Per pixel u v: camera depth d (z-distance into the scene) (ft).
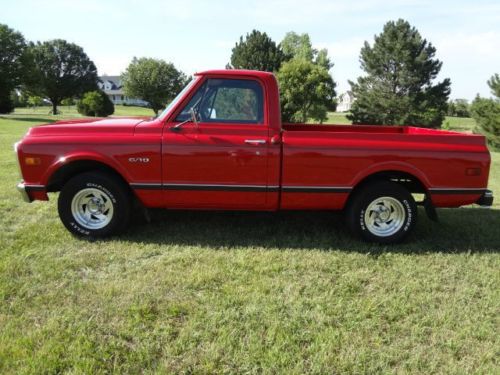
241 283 12.57
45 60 221.87
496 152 76.84
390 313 11.18
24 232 16.25
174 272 13.15
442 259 14.92
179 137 15.24
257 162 15.28
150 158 15.23
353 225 16.15
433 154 15.51
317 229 17.67
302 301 11.62
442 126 120.06
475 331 10.53
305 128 20.52
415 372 9.02
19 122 103.30
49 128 15.69
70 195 15.65
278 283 12.60
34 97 253.65
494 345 10.00
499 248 16.19
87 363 8.83
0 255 14.07
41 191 15.51
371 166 15.46
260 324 10.46
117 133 15.42
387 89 112.37
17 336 9.75
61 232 16.37
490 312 11.46
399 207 16.05
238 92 15.49
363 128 20.58
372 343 9.95
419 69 109.19
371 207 16.05
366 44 116.57
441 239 17.03
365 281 13.12
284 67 108.06
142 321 10.48
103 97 172.14
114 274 13.03
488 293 12.55
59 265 13.47
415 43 109.60
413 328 10.58
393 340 10.13
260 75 15.42
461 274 13.83
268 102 15.43
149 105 249.75
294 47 190.08
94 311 10.88
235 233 16.92
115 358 9.05
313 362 9.11
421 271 13.93
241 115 15.53
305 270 13.69
